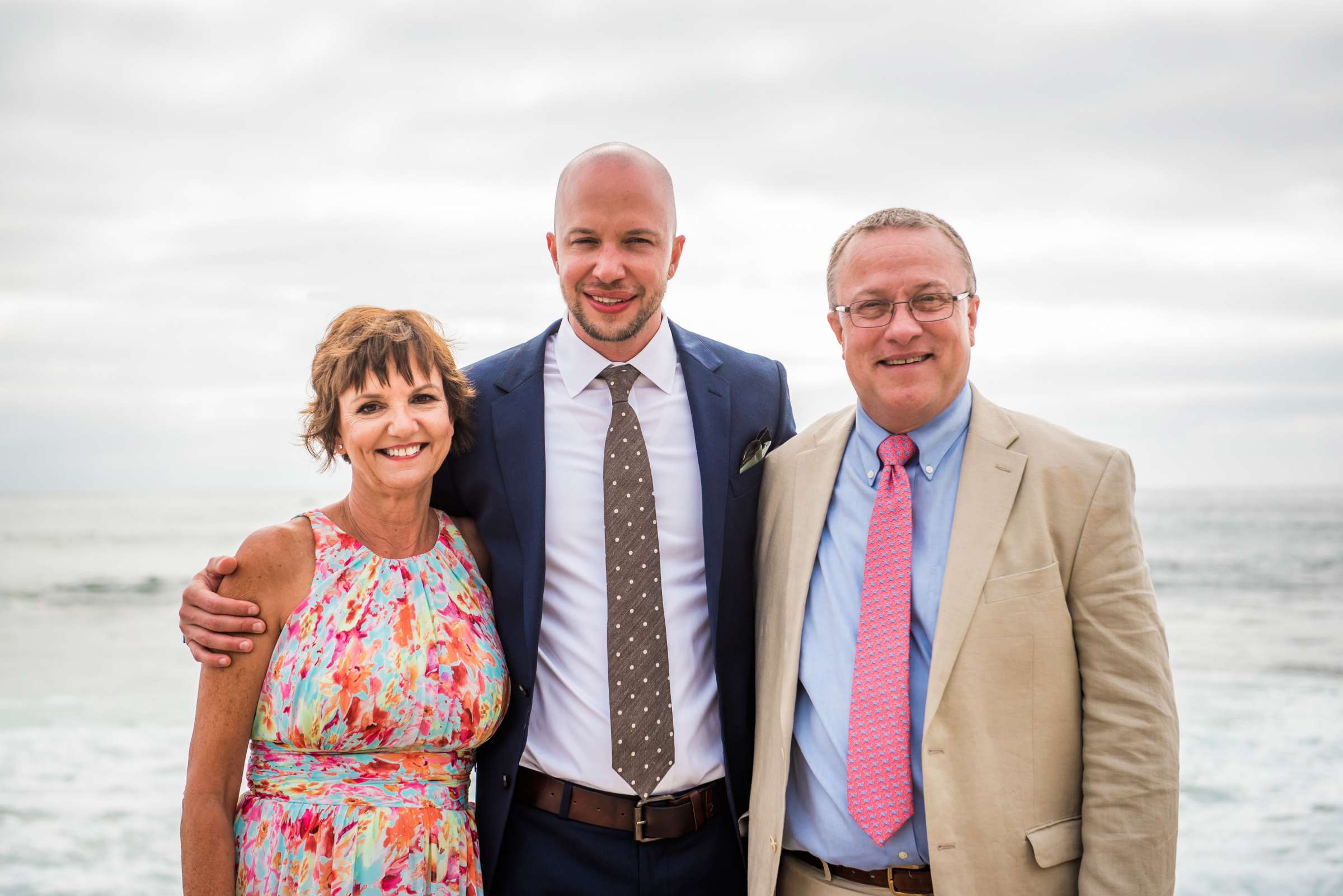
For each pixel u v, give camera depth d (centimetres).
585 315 242
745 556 249
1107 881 188
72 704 1266
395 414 216
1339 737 1014
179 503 5147
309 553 218
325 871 205
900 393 208
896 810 197
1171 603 2044
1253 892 630
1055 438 210
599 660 237
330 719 207
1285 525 3134
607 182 237
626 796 233
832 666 211
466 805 226
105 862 668
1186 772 889
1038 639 198
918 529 213
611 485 241
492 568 244
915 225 211
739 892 246
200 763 209
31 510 4575
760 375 271
